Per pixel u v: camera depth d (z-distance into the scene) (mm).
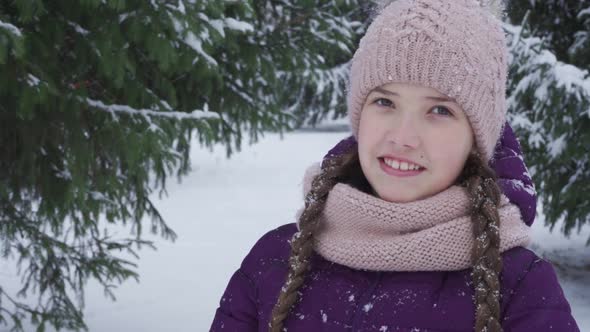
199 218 9469
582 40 5703
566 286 5531
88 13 3434
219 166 14711
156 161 3693
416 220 1147
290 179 13383
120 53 3438
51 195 3719
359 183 1394
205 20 3805
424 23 1180
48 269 4008
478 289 1072
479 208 1136
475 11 1228
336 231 1255
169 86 4008
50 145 3723
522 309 1099
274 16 5340
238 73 4734
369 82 1221
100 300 5438
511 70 5098
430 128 1168
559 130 4816
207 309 5316
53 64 3406
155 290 5801
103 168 3857
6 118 3549
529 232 1213
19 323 3793
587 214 5355
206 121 4031
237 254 7379
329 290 1225
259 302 1328
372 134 1207
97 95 3783
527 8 6125
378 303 1162
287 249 1360
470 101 1167
